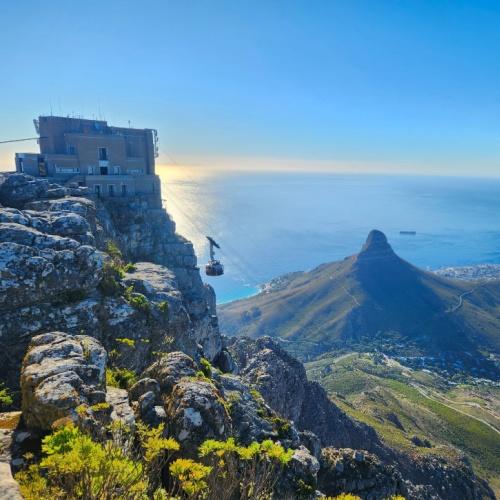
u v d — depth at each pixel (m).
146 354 28.69
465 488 73.12
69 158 59.22
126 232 56.34
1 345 22.89
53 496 7.86
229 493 11.22
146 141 68.06
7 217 28.55
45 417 12.74
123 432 11.65
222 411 15.91
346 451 31.89
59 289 25.84
